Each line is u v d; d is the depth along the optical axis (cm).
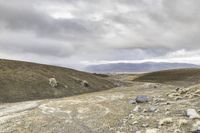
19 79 7250
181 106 3206
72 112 3478
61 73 9681
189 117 2628
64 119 3052
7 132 2572
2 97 5647
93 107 3772
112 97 5306
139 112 3152
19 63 9438
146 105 3628
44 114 3381
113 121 2817
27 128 2691
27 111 3678
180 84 13175
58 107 3947
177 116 2723
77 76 10425
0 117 3281
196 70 19162
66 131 2566
